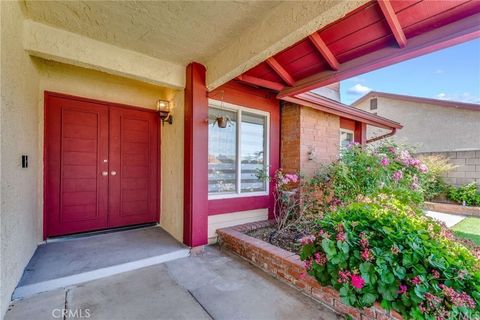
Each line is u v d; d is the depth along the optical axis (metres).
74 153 3.35
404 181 3.64
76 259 2.61
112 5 1.99
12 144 1.94
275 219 3.95
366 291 1.60
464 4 1.66
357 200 2.56
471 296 1.38
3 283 1.73
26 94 2.40
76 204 3.37
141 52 2.82
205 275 2.49
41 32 2.28
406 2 1.72
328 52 2.38
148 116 4.00
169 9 2.04
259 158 4.15
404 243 1.62
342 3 1.63
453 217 5.47
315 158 4.34
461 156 6.91
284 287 2.27
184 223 3.17
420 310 1.42
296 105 4.18
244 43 2.43
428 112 10.12
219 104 3.56
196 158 3.10
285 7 1.98
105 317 1.79
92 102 3.48
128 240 3.26
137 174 3.89
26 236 2.40
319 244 1.91
